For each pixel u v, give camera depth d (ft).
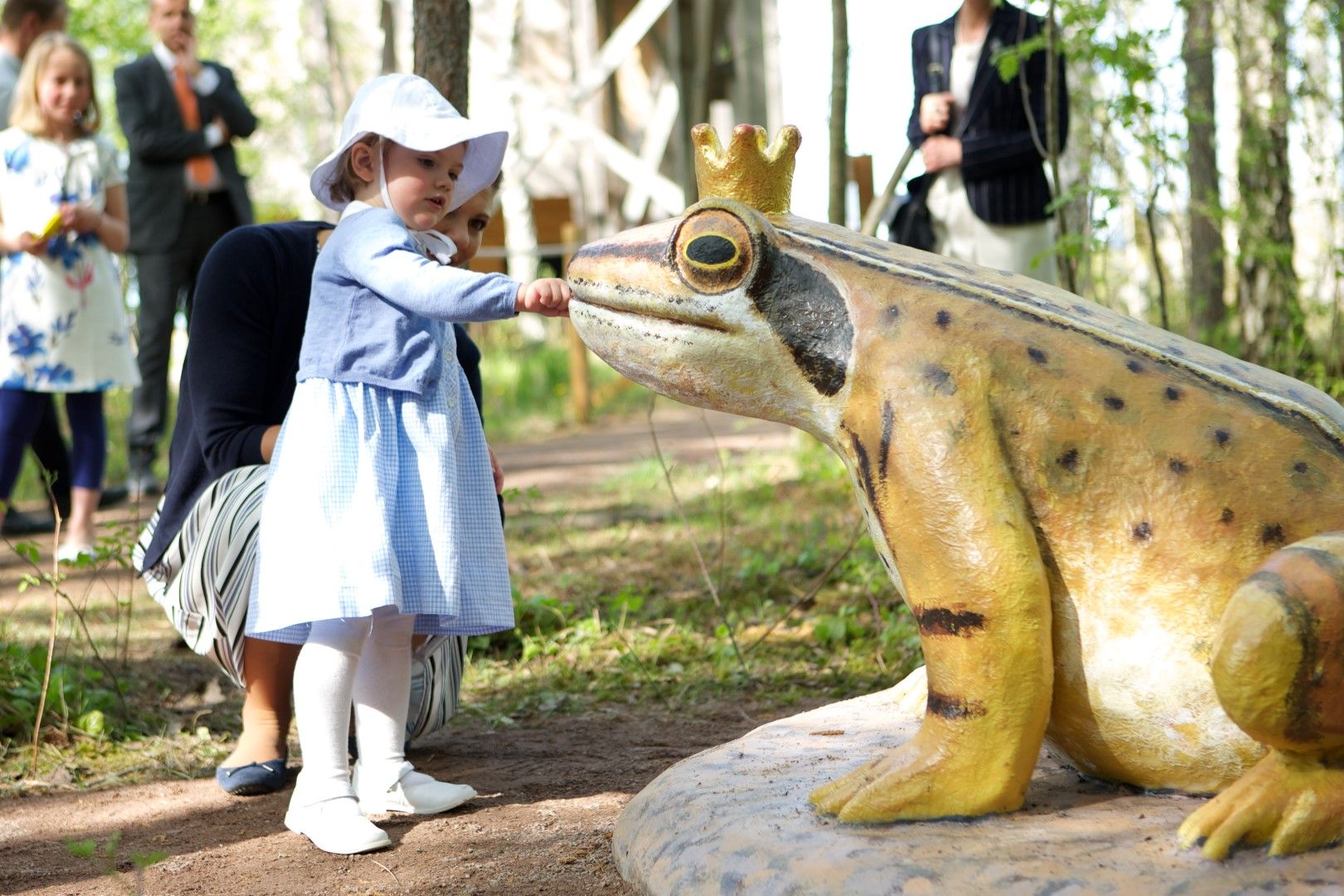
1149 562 8.15
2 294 21.38
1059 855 7.66
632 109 67.21
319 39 63.26
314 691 10.46
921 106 21.33
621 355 9.22
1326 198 26.91
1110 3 21.26
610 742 13.29
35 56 21.95
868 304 8.61
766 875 8.01
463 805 11.30
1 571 21.65
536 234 55.42
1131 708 8.27
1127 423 8.22
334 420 10.45
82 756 13.12
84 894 9.51
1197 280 32.09
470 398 11.48
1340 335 27.86
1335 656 7.38
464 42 18.31
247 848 10.43
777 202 9.18
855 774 8.57
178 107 27.35
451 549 10.55
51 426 24.57
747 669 15.60
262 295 12.26
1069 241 18.83
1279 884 7.17
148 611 18.94
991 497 8.17
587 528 24.52
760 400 9.02
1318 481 8.10
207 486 12.15
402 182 10.98
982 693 8.20
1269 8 25.04
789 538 22.21
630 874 9.12
